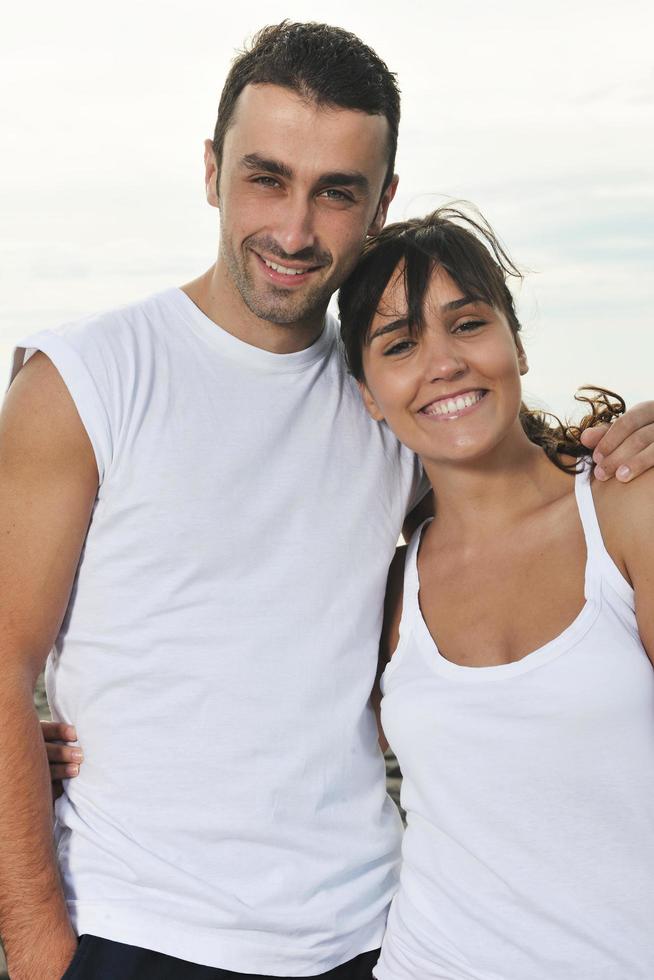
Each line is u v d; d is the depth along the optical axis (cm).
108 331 203
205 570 200
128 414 199
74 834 201
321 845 200
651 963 171
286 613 201
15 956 193
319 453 211
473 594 199
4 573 197
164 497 199
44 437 196
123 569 200
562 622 186
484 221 215
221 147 213
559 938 175
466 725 185
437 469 207
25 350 204
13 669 195
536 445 208
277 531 205
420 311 199
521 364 215
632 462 185
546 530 195
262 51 205
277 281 204
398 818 216
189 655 198
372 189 208
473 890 183
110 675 200
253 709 197
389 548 214
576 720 177
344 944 201
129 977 190
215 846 195
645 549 180
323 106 198
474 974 179
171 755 196
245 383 208
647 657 180
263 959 194
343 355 223
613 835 174
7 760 192
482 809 183
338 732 202
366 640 208
